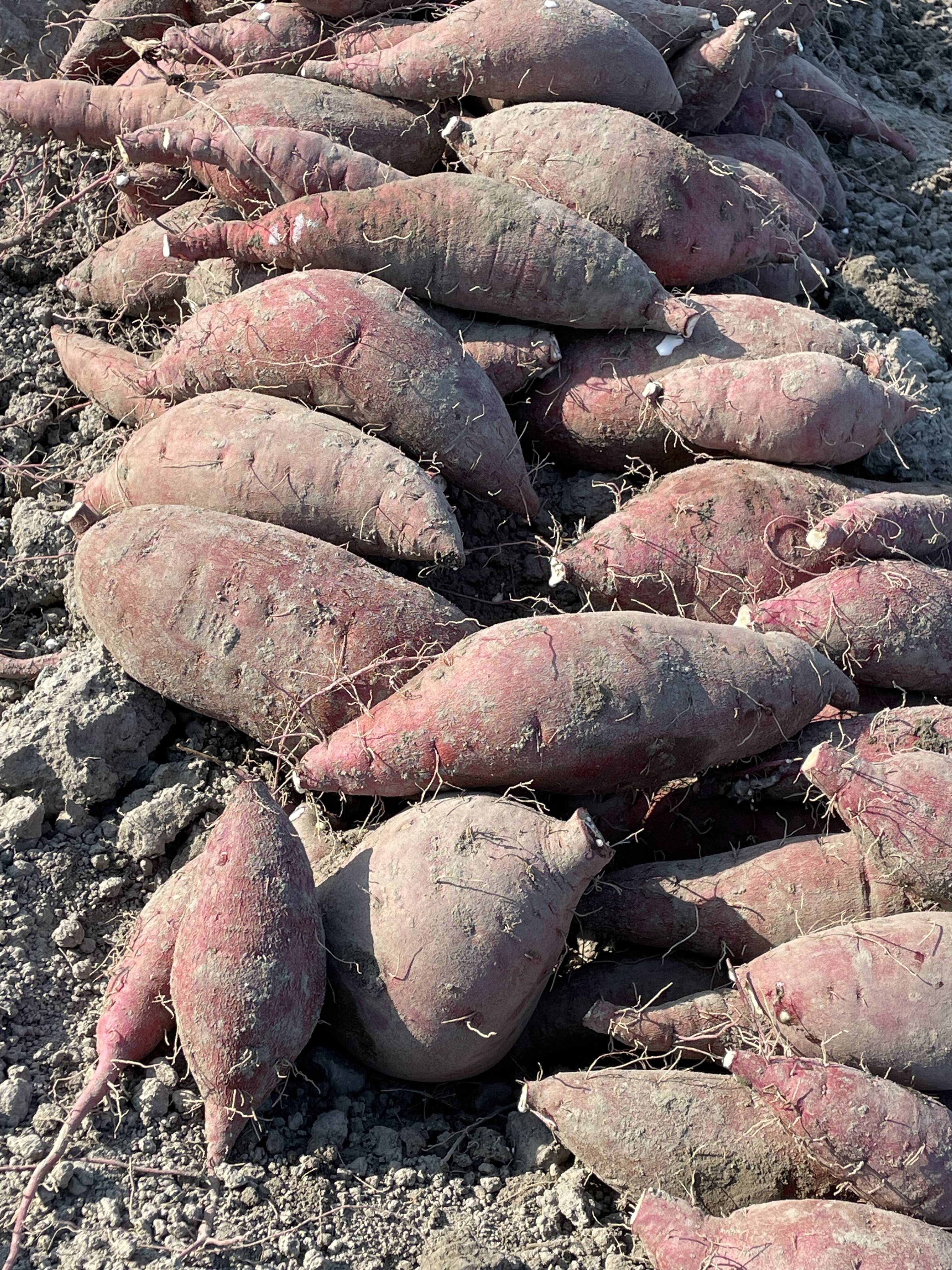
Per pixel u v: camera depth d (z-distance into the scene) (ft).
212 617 2.07
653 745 1.96
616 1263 1.78
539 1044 2.02
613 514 2.32
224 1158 1.83
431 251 2.30
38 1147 1.84
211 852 1.88
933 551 2.27
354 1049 1.92
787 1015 1.83
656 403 2.31
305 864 1.89
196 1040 1.82
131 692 2.18
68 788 2.11
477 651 1.98
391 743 1.96
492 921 1.84
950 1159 1.72
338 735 2.01
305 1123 1.91
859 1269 1.65
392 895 1.87
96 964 2.04
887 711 2.08
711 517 2.21
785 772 2.05
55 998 2.00
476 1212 1.84
